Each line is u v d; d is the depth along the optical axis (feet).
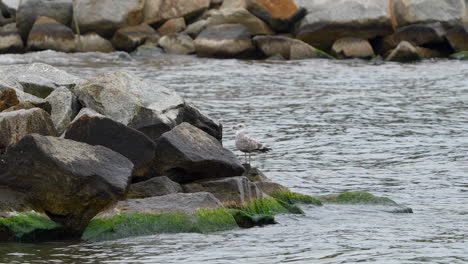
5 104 79.25
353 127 127.34
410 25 233.14
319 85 173.06
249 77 183.52
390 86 172.55
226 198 73.15
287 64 211.41
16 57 208.54
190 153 75.25
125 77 84.99
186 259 59.47
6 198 66.39
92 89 82.89
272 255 60.70
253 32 233.14
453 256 60.59
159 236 65.72
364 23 229.45
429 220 74.13
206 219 67.92
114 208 67.26
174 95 87.15
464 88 169.68
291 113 138.82
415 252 61.77
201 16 242.99
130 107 81.87
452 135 121.39
